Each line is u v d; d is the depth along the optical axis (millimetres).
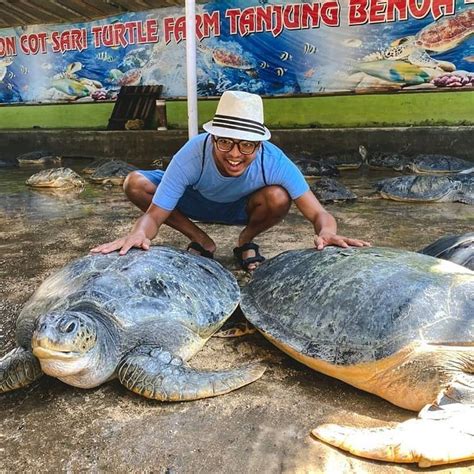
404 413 1667
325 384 1847
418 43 7543
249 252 2975
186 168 2398
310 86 8281
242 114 2068
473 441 1378
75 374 1688
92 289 1891
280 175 2512
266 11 8234
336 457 1451
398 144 7660
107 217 4613
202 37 8711
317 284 1961
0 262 3311
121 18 9211
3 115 10602
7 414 1702
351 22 7809
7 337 2246
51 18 9594
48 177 6402
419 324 1637
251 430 1581
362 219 4324
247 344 2174
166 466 1431
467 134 7281
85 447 1521
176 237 3799
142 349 1804
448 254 2482
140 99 9359
